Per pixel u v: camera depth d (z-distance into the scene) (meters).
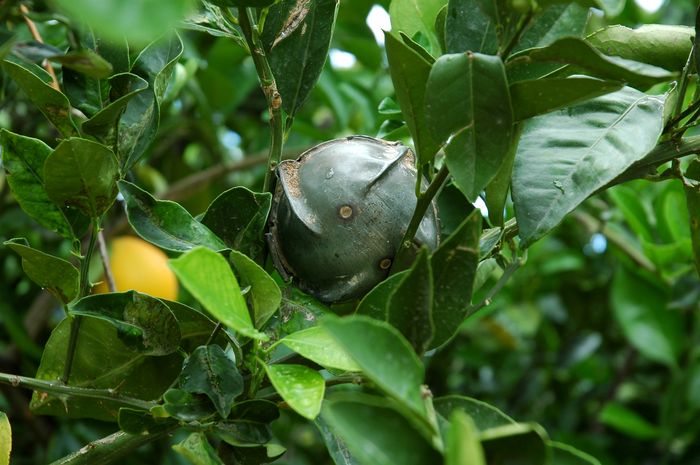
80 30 0.96
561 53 0.87
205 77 1.43
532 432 0.81
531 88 0.88
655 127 0.94
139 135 0.96
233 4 0.94
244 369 0.93
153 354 0.94
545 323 1.66
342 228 0.94
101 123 0.93
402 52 0.88
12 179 0.95
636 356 1.61
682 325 1.43
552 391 1.66
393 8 1.08
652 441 1.54
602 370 1.66
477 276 1.01
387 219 0.94
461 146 0.88
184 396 0.91
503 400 1.63
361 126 1.52
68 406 0.99
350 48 1.40
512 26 0.89
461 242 0.88
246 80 1.46
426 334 0.87
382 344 0.82
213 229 0.96
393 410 0.82
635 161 0.93
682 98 0.95
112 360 0.97
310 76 0.99
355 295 0.96
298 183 0.96
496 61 0.87
